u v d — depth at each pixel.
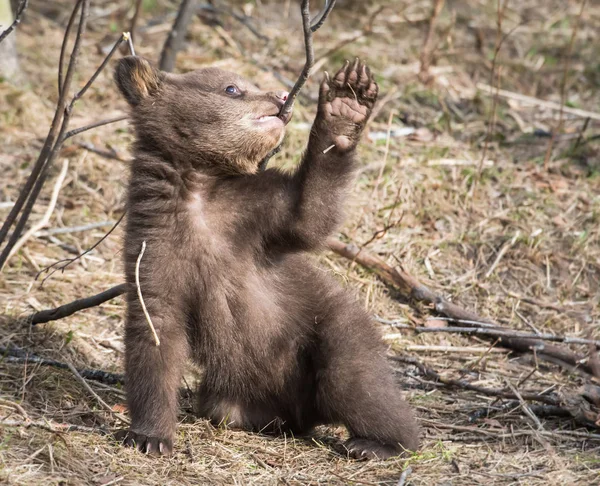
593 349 10.94
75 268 13.22
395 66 19.66
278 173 9.65
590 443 9.81
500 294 13.51
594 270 13.91
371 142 16.41
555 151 16.97
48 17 21.23
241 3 22.41
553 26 22.61
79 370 10.75
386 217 14.55
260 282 9.69
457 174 15.78
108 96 17.77
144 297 9.20
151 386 9.08
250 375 9.80
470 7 23.16
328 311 9.70
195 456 8.96
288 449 9.40
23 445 8.53
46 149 10.02
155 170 9.57
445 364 12.02
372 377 9.34
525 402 10.56
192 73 10.11
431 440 9.73
